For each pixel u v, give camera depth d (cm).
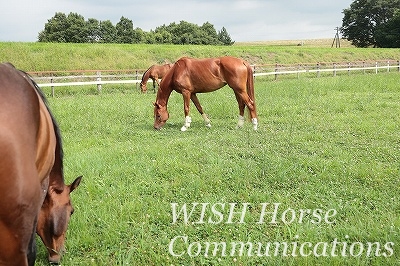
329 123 1030
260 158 701
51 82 1892
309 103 1375
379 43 6888
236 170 628
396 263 366
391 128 943
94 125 1029
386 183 576
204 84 1002
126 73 2584
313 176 608
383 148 758
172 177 611
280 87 1820
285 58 3756
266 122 1094
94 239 412
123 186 557
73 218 446
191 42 7044
